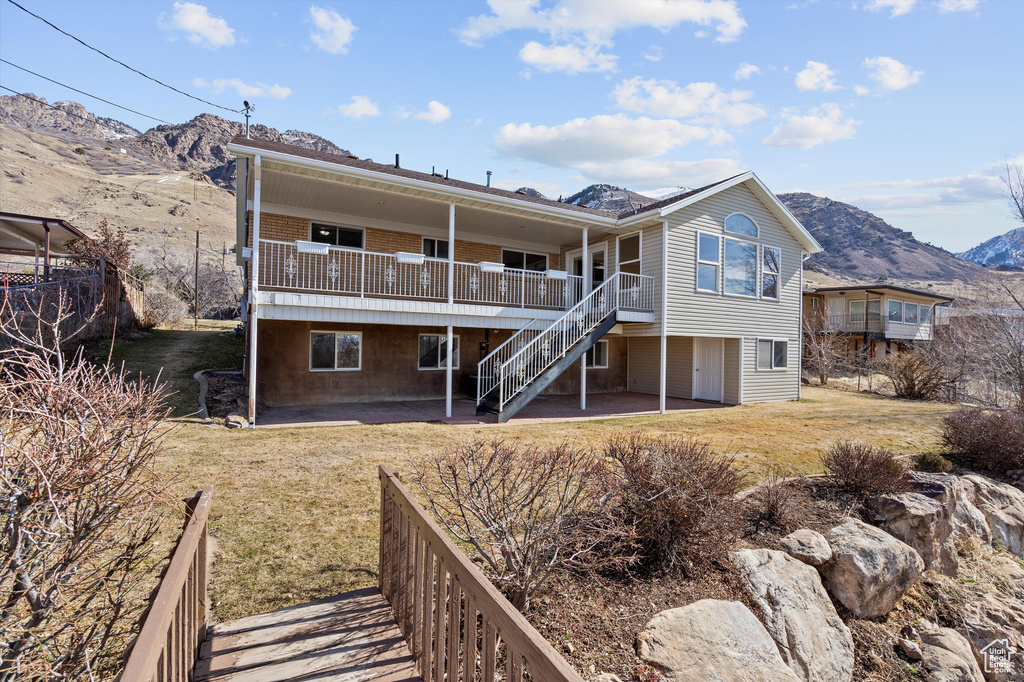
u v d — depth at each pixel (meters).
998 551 7.12
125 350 12.62
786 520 5.82
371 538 4.55
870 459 6.93
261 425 9.09
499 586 3.69
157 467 6.12
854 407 14.66
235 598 3.50
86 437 2.02
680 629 3.63
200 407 9.30
